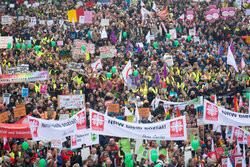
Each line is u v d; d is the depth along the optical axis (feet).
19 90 124.06
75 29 185.26
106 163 79.46
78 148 92.22
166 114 102.17
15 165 85.05
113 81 125.70
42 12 212.02
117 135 82.74
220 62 148.36
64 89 119.55
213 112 92.12
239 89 122.21
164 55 144.05
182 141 97.25
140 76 132.16
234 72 141.79
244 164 89.25
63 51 149.89
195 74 137.49
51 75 135.33
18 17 204.03
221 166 87.45
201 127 95.40
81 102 108.99
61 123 81.66
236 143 94.38
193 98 118.42
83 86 122.11
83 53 147.95
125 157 81.56
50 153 82.33
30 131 84.94
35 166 82.64
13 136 84.79
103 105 107.65
